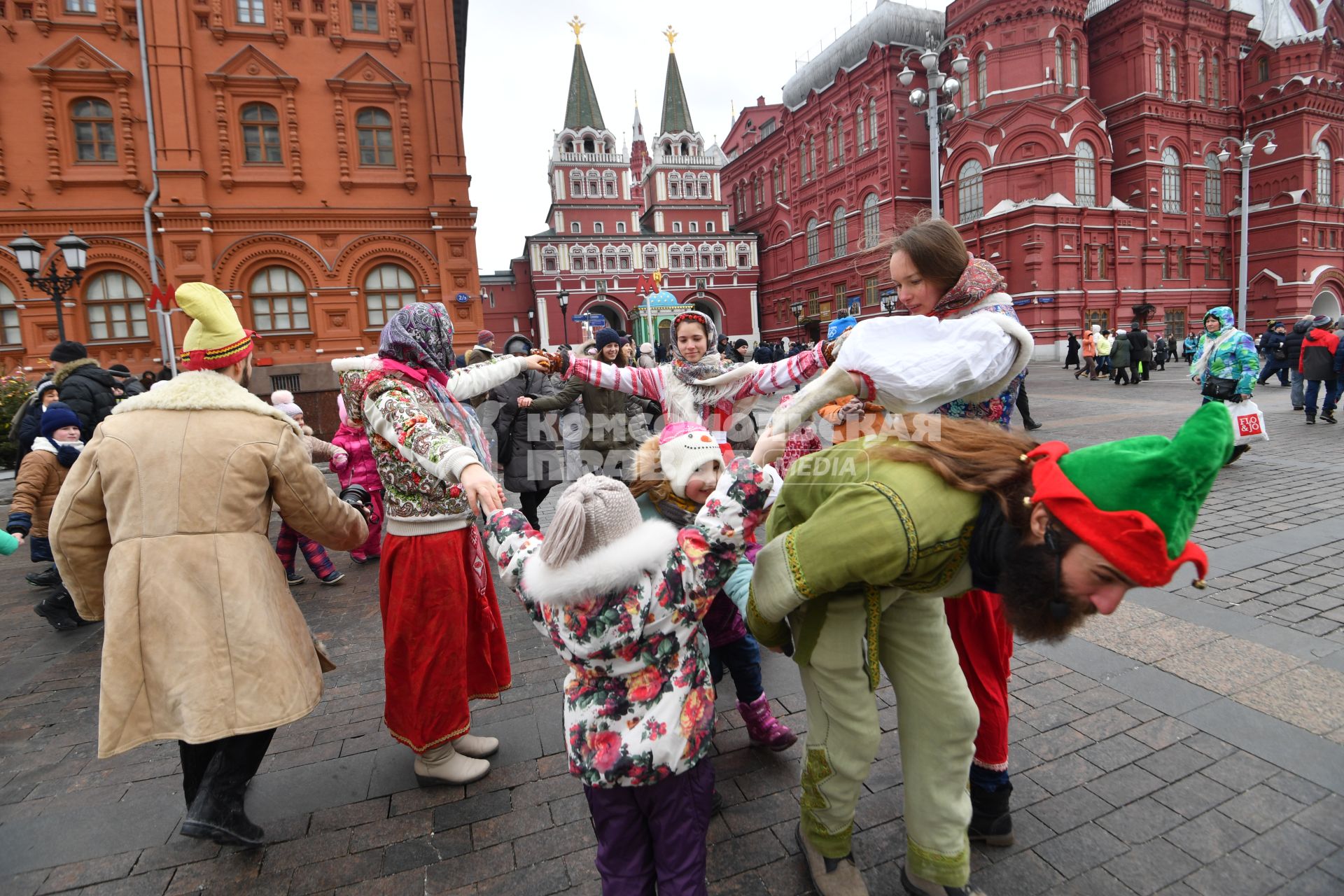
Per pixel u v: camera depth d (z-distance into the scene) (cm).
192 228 1486
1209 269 3553
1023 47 3134
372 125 1616
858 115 3891
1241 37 3528
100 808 252
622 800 165
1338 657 300
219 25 1486
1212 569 414
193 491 203
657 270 4806
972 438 151
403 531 240
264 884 210
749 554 229
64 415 489
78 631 450
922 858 179
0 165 1439
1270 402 1309
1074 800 225
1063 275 3112
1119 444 122
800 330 4525
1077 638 333
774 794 241
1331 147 3519
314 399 1535
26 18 1431
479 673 267
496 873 211
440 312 246
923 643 173
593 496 153
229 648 203
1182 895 187
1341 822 209
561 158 4725
